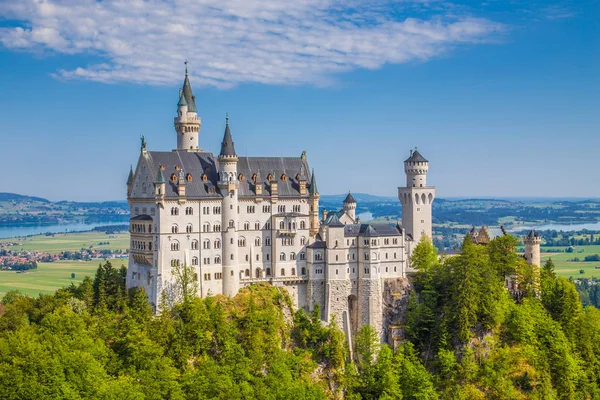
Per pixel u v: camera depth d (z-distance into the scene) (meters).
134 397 161.12
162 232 195.88
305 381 190.00
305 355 199.88
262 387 176.62
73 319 182.00
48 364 163.38
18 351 167.50
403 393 197.50
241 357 182.62
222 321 189.00
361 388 199.50
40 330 180.38
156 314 194.75
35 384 159.62
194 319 185.12
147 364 173.00
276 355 190.50
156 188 195.25
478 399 199.12
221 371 176.88
